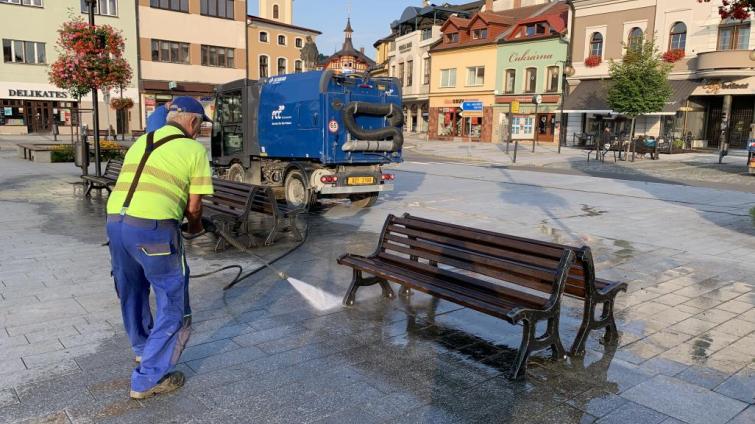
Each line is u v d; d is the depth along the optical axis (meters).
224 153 12.71
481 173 19.70
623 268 6.88
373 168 10.84
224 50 47.38
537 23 38.62
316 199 10.59
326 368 3.92
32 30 38.50
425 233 4.98
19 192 12.48
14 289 5.54
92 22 12.98
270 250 7.45
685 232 9.19
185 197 3.41
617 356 4.23
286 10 68.69
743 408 3.46
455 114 45.00
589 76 34.53
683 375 3.91
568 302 5.56
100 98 41.41
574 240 8.51
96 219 9.41
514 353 4.25
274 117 11.02
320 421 3.22
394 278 4.70
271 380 3.72
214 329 4.61
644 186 16.02
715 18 28.53
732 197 13.73
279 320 4.84
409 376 3.82
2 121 38.22
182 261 3.40
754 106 29.44
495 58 41.00
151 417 3.22
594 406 3.46
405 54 51.62
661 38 30.84
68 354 4.05
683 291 5.95
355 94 10.26
